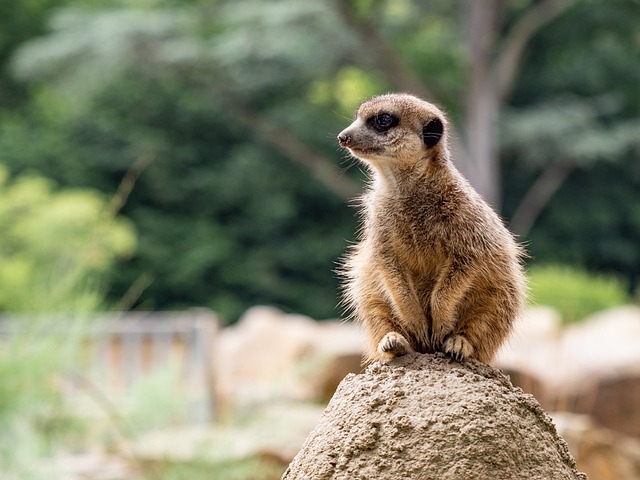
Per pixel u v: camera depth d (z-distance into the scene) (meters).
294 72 24.19
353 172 25.28
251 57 23.55
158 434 8.36
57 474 7.70
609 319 14.61
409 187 4.31
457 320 4.23
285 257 26.09
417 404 3.76
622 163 26.92
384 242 4.29
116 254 22.38
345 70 25.88
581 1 26.00
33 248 18.64
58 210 18.81
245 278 25.36
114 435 8.19
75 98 24.12
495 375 3.99
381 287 4.32
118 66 22.83
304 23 23.52
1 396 7.55
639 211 27.53
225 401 10.21
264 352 13.61
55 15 25.73
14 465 7.54
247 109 24.66
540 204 26.86
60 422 7.95
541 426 3.86
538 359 12.20
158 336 11.47
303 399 10.64
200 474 7.96
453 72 26.16
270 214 26.03
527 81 27.89
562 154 24.58
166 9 25.03
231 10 24.45
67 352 7.82
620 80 27.72
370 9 24.31
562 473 3.75
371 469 3.69
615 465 10.05
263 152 26.67
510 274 4.26
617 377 11.80
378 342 4.32
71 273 8.26
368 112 4.52
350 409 3.83
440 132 4.43
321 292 26.03
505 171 27.69
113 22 22.81
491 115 24.03
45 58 22.91
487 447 3.65
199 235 25.36
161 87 26.05
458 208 4.23
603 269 28.05
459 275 4.16
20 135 26.38
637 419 11.78
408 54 26.16
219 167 26.45
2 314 14.84
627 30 26.84
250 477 8.14
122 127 26.19
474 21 24.14
